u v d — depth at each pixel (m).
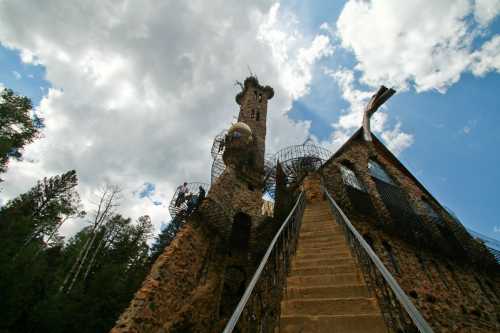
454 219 16.97
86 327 16.27
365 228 10.88
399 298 2.49
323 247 6.74
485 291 11.76
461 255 13.20
